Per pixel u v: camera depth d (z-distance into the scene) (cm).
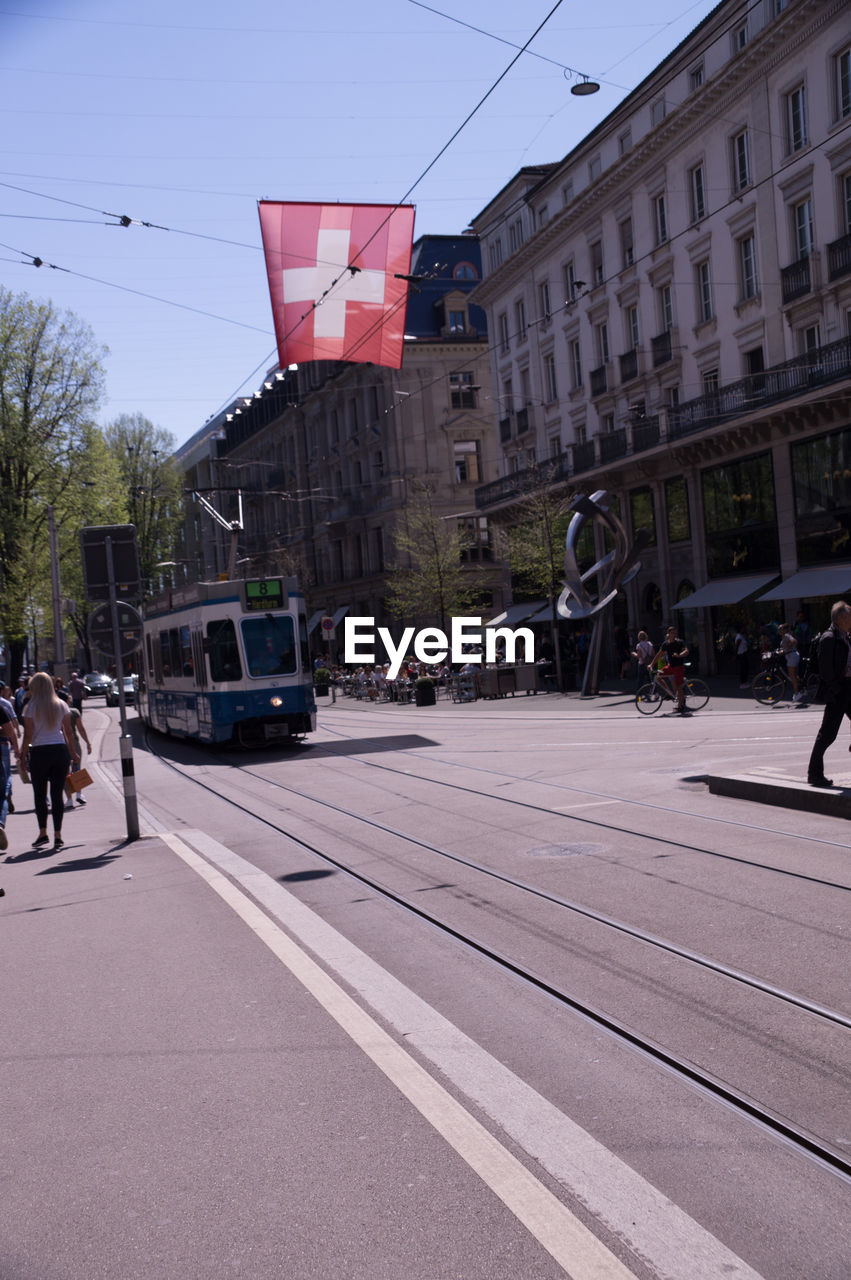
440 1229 333
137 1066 491
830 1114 398
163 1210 358
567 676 3497
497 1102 425
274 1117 424
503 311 4919
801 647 2864
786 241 3048
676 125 3453
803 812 980
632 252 3850
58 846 1145
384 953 653
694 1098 421
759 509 3209
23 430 4462
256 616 2170
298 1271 316
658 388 3741
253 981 602
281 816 1273
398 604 4916
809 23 2872
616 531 3081
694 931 638
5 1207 369
